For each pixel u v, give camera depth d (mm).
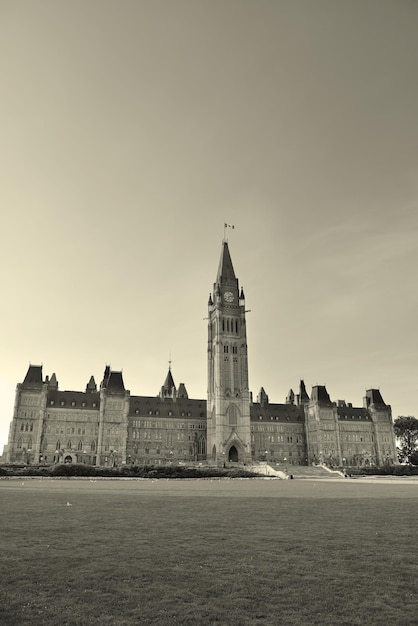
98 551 20734
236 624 13125
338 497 47781
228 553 20516
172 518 30547
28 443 182250
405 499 45469
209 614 13766
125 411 194625
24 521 28766
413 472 148125
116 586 16047
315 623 13172
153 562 18969
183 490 58938
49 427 186375
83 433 189375
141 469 107250
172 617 13539
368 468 147125
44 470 100125
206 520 29719
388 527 27172
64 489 58062
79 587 15922
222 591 15617
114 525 27453
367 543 22609
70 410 189875
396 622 13250
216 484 78312
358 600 14852
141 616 13617
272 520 29859
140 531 25516
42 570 17750
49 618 13422
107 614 13734
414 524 28297
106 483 76812
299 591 15641
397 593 15461
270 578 16984
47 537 23719
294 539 23516
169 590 15703
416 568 18234
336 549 21359
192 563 18875
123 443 191000
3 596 15039
